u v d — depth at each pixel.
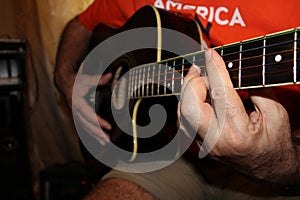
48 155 1.31
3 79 1.00
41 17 1.25
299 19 0.54
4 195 1.06
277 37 0.39
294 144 0.48
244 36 0.58
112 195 0.56
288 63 0.39
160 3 0.68
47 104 1.29
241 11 0.57
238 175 0.62
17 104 1.04
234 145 0.44
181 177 0.61
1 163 1.04
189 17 0.62
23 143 1.06
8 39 1.01
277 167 0.47
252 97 0.44
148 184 0.58
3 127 1.03
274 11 0.55
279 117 0.43
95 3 0.87
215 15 0.60
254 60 0.42
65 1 1.22
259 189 0.58
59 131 1.29
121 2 0.77
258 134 0.43
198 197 0.63
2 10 1.27
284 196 0.55
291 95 0.52
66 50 0.90
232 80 0.44
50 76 1.26
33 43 1.27
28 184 1.09
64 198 0.98
